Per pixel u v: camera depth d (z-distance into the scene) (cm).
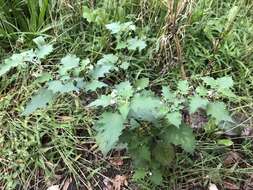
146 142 50
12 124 58
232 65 62
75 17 65
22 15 67
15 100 60
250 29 65
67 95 60
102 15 63
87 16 63
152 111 48
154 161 51
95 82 51
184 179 54
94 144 56
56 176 54
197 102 47
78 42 64
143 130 50
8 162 55
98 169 55
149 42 63
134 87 56
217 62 62
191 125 57
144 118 48
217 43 62
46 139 57
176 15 60
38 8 66
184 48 63
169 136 49
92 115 58
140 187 53
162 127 49
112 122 46
